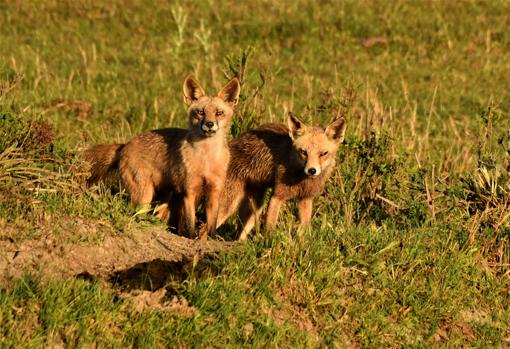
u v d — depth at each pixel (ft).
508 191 41.22
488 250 38.86
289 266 33.55
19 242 32.50
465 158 51.26
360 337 32.48
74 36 84.84
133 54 79.77
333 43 83.71
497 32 87.20
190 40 84.53
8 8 92.38
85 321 29.12
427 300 34.65
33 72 68.23
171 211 43.04
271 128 43.96
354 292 34.12
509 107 68.54
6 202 34.30
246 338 30.50
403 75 75.25
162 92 68.08
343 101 50.01
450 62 79.41
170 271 33.24
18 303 29.27
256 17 90.33
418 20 89.61
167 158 40.75
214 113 39.42
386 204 43.39
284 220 43.68
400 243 37.06
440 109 67.00
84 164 40.27
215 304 31.14
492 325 35.01
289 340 31.17
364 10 92.17
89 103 62.34
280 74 72.74
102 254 33.45
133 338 29.40
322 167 40.52
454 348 33.47
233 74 49.44
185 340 29.76
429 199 41.75
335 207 44.39
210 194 40.86
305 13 91.09
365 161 45.19
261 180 42.96
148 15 92.22
